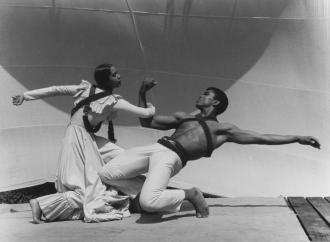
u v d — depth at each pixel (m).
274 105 10.96
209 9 10.57
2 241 4.21
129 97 11.49
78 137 5.39
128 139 11.31
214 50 10.89
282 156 10.86
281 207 6.20
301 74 10.60
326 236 4.17
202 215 5.21
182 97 11.34
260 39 10.59
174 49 11.05
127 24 11.00
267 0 10.20
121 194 5.62
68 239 4.23
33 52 10.94
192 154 5.32
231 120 11.31
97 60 11.26
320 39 10.32
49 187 11.39
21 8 10.64
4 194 11.05
